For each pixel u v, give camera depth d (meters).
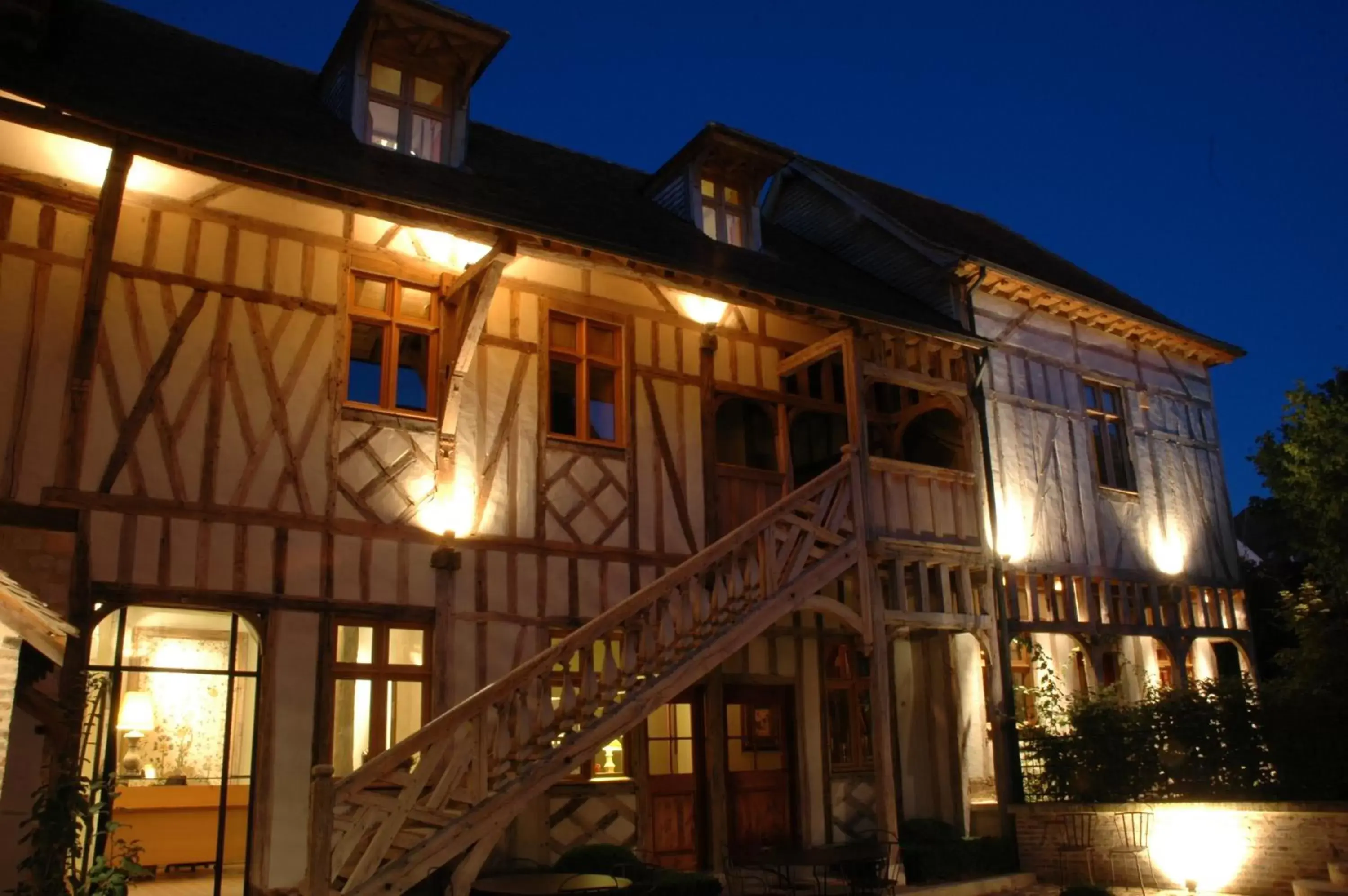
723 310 11.37
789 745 11.30
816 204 15.53
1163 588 14.30
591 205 11.27
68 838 6.70
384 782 7.20
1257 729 10.12
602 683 7.95
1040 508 13.09
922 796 12.11
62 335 7.76
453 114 10.55
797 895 9.28
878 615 10.22
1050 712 12.59
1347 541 12.28
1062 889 10.30
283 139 8.71
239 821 10.43
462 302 9.05
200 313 8.29
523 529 9.48
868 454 10.66
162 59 9.97
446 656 8.83
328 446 8.63
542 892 7.40
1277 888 9.21
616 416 10.42
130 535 7.70
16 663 5.47
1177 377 15.79
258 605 8.09
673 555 10.31
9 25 8.20
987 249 15.85
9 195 7.77
